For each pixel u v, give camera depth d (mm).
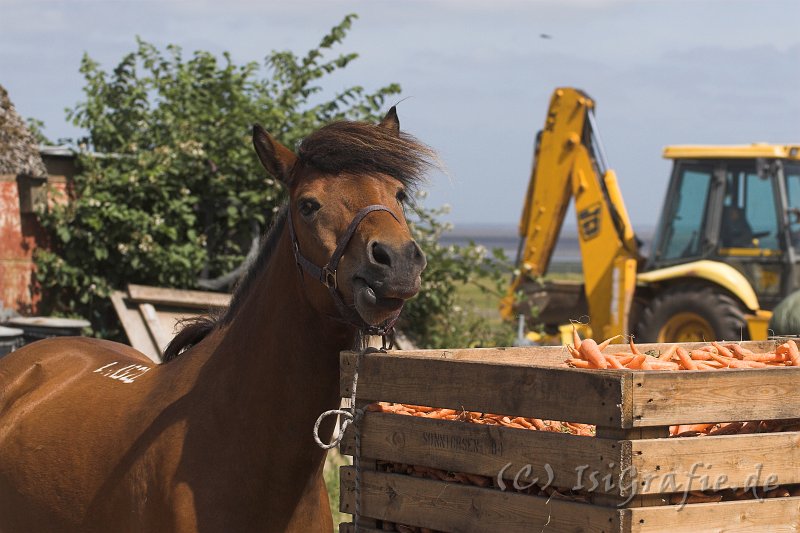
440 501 3277
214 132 11102
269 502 3432
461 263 11719
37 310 10453
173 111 11484
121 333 10727
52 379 4414
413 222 11109
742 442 3004
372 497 3461
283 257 3477
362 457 3492
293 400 3412
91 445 3828
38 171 9984
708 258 12844
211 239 11188
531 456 3035
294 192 3426
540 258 14602
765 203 12672
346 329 3395
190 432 3508
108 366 4387
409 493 3354
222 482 3393
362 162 3311
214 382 3584
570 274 50000
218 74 11672
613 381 2799
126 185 10625
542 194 14562
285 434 3414
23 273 10312
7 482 4102
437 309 11672
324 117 11719
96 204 10227
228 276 10852
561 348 4277
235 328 3652
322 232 3246
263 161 3484
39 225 10453
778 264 12484
